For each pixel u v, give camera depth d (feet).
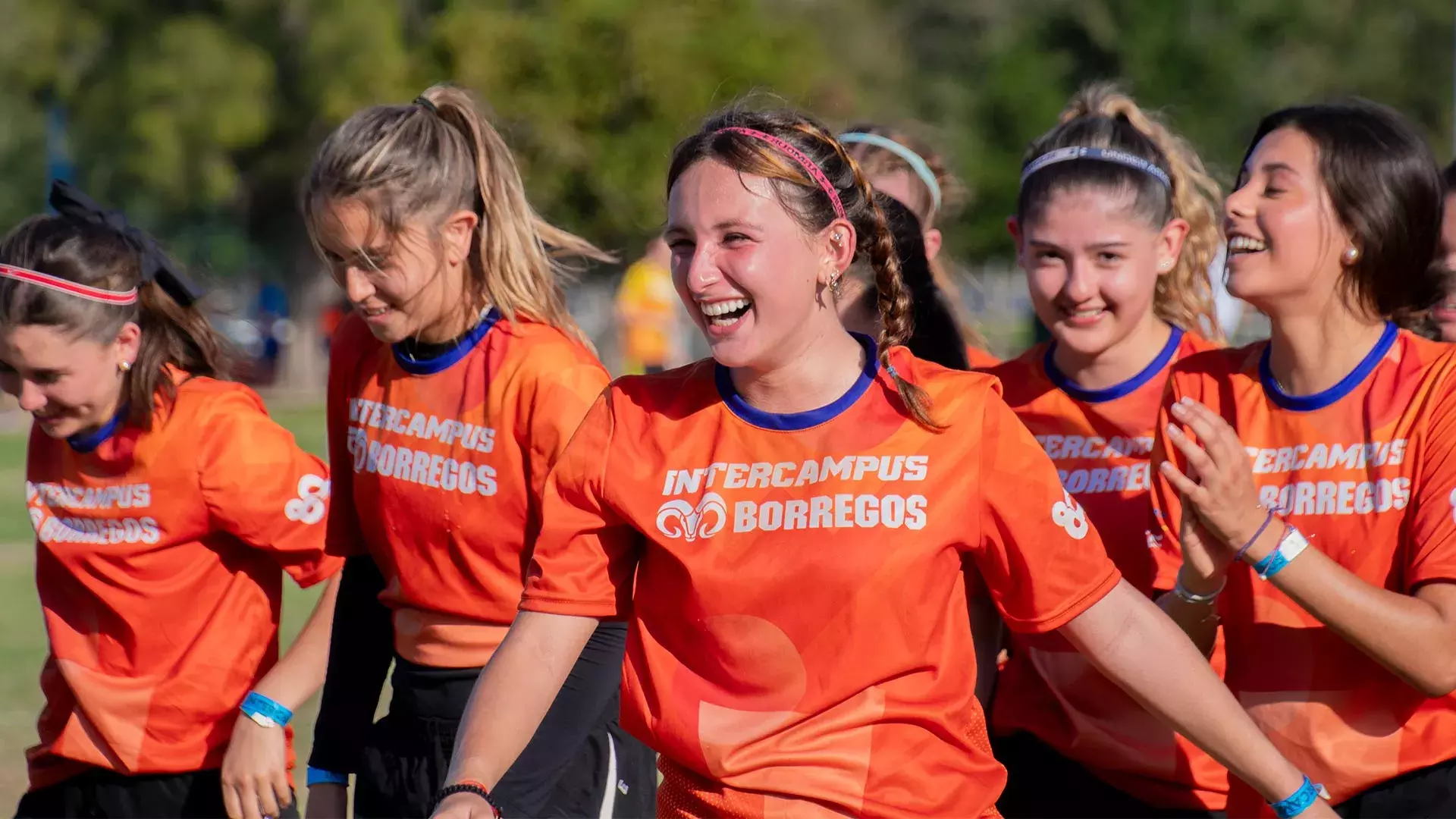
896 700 32.78
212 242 460.55
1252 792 42.27
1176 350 49.55
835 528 32.53
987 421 33.17
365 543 47.32
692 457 33.83
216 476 48.24
